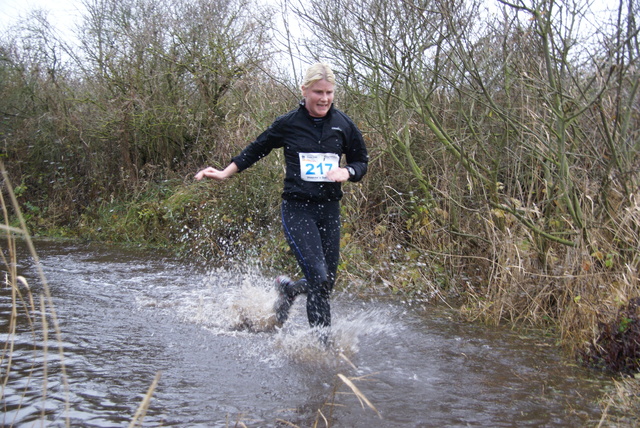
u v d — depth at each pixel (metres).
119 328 4.14
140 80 11.12
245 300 4.90
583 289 4.16
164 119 10.76
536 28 4.63
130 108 11.02
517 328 4.46
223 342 3.87
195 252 7.95
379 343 3.97
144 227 9.55
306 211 3.72
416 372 3.36
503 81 5.40
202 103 10.69
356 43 6.21
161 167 11.30
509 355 3.73
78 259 7.50
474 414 2.75
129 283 5.87
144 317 4.48
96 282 5.87
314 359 3.55
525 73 4.66
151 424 2.54
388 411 2.77
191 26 10.72
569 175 4.48
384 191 6.78
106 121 11.29
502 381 3.23
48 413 2.61
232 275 6.46
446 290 5.64
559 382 3.22
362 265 6.28
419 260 5.92
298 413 2.71
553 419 2.70
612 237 4.46
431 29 5.52
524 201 5.53
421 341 4.04
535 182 5.53
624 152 4.44
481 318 4.73
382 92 6.65
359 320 4.62
